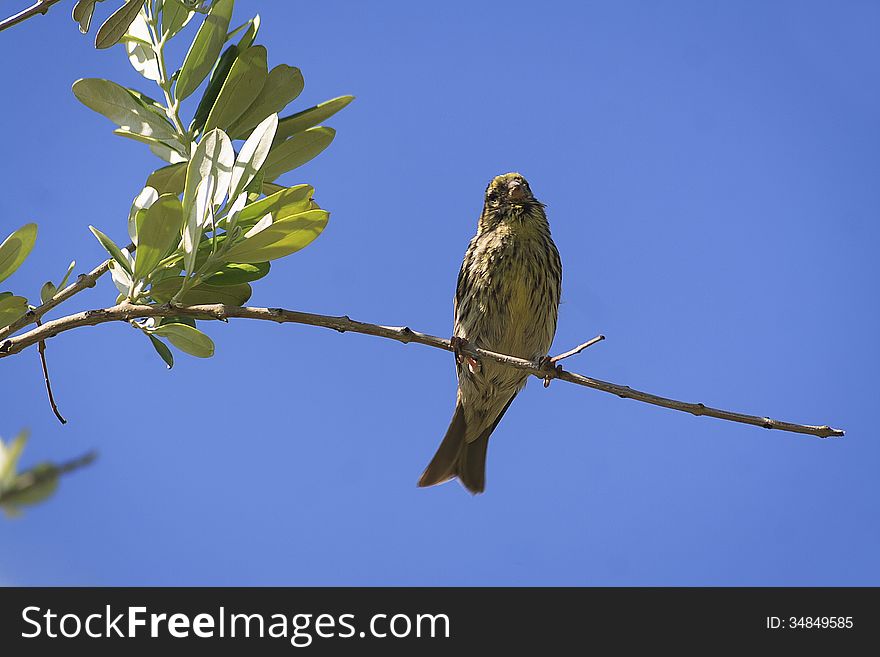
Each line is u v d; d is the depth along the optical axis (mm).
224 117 7879
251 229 7164
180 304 7062
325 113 8258
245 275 7652
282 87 7992
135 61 8047
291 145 8141
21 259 7016
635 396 8031
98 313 6902
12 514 2842
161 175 7793
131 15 7129
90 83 7758
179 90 7984
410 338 7598
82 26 7074
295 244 7250
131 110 7875
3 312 7121
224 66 8109
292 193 7359
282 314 7242
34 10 6547
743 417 7793
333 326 7348
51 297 7250
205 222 7133
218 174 7074
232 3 7965
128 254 7344
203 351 7602
